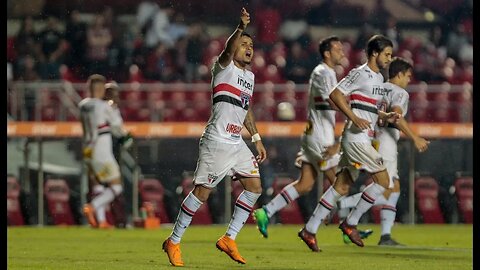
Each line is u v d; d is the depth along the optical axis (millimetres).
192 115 61062
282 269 27922
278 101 58844
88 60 70750
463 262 30922
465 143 57312
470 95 61250
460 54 76688
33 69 68812
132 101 59719
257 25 77062
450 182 57781
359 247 38375
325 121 38031
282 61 71750
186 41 72562
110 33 72500
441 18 79000
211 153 27766
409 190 57125
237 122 27922
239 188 56594
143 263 29672
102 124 51344
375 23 79250
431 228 53562
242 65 28094
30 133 54438
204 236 45688
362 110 33938
